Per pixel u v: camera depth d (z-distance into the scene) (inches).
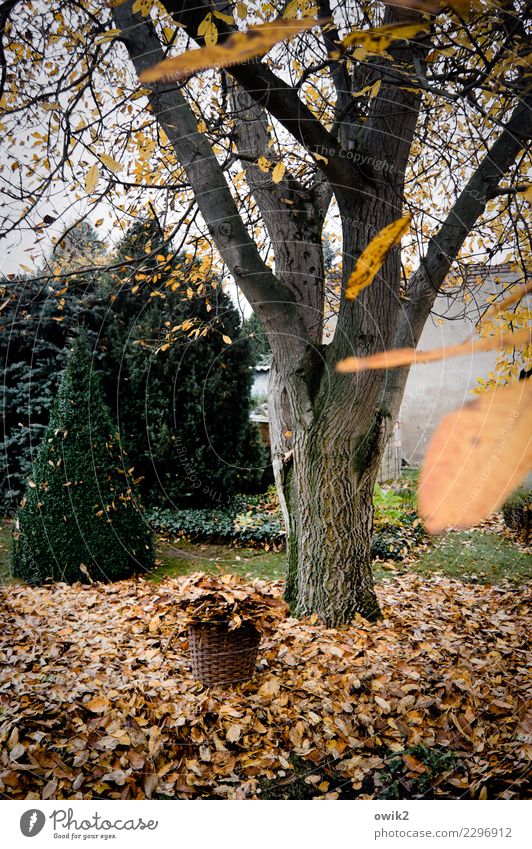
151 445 329.4
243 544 297.0
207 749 121.4
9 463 344.5
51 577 239.0
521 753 113.3
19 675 144.6
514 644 174.1
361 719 131.0
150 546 258.2
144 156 145.3
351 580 186.9
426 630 182.9
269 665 156.9
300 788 112.7
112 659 160.1
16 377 343.3
